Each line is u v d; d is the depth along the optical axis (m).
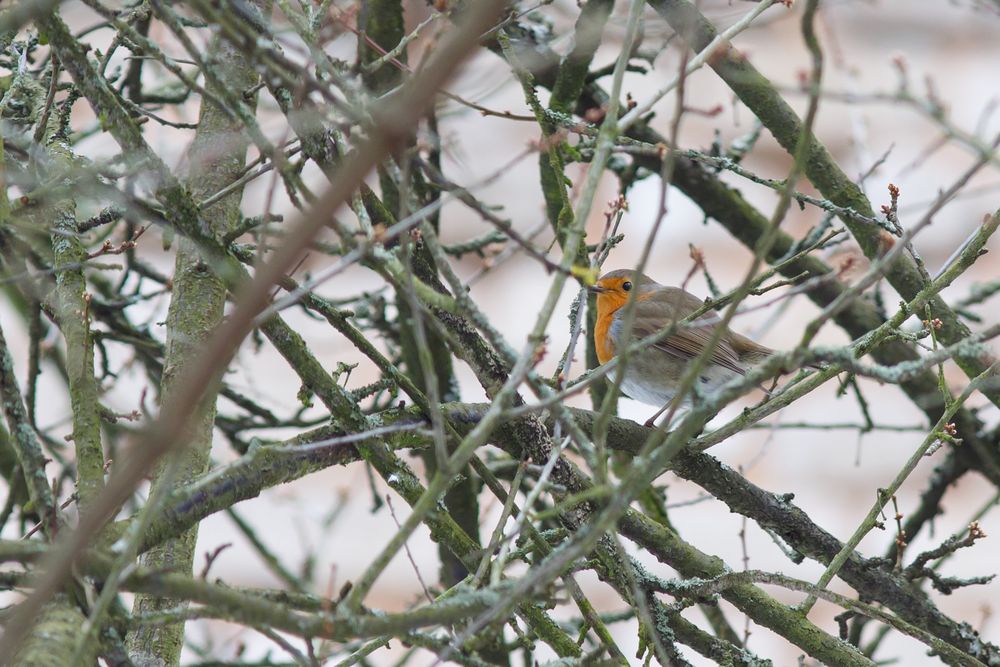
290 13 7.08
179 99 12.39
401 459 8.24
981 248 8.56
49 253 8.69
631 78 19.98
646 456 5.97
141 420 8.16
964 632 9.59
